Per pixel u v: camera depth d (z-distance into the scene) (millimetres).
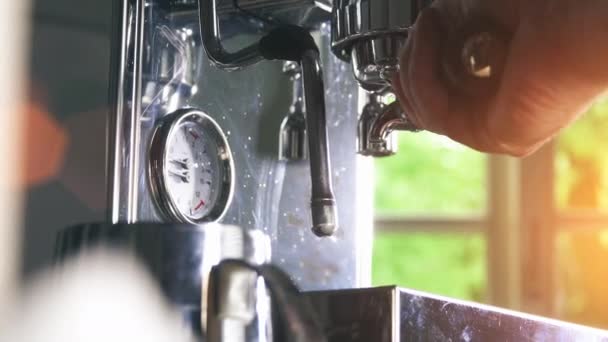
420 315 527
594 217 2742
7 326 636
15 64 930
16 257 906
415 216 2865
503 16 429
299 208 788
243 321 452
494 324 595
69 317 473
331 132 821
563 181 2779
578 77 396
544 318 646
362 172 839
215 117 715
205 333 456
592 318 2729
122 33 630
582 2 383
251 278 454
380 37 585
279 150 779
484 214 2814
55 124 957
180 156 669
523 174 2754
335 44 613
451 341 555
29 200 921
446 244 2869
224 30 723
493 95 434
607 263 2732
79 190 966
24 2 942
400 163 2934
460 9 444
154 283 457
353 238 827
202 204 690
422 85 449
